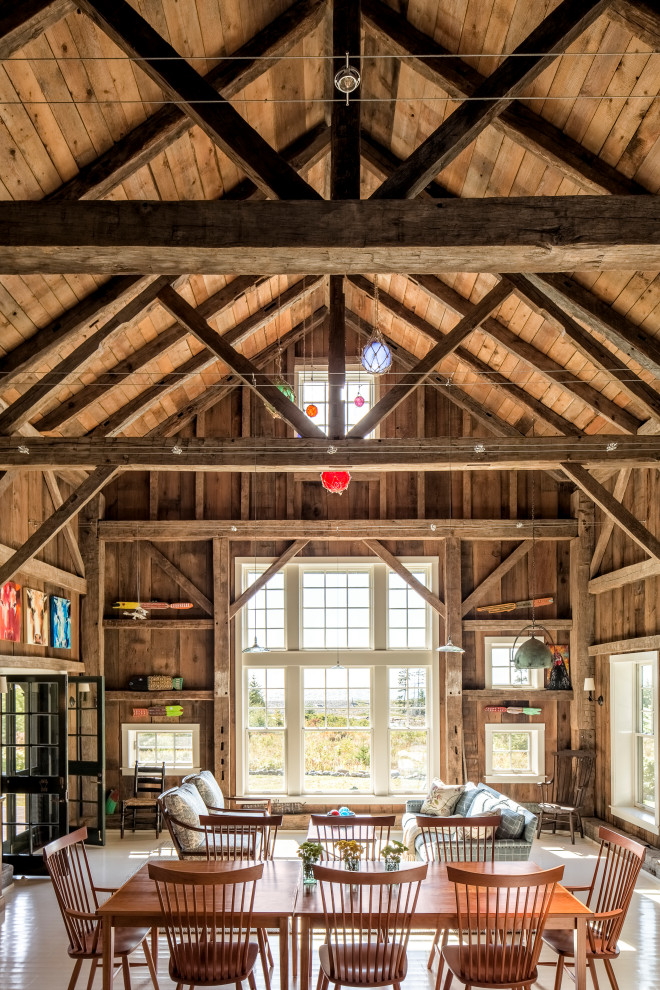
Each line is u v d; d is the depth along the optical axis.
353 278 11.27
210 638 12.41
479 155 8.05
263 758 12.34
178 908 4.49
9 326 7.82
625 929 7.29
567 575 12.55
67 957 6.64
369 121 8.98
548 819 11.50
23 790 9.41
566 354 9.76
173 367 11.02
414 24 7.15
